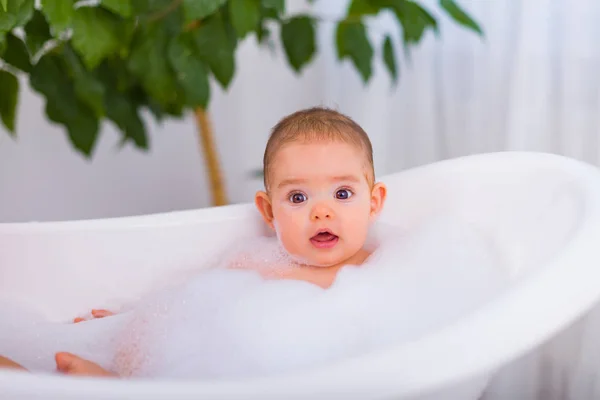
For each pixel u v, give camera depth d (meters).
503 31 1.41
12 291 1.05
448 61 1.53
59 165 1.90
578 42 1.29
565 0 1.31
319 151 0.97
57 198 1.92
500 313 0.60
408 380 0.53
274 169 0.99
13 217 1.89
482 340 0.57
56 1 1.06
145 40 1.25
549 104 1.35
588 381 1.30
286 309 0.90
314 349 0.86
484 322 0.59
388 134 1.65
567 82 1.31
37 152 1.87
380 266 0.99
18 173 1.87
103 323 1.03
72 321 1.08
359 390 0.52
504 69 1.42
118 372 0.97
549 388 1.39
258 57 1.92
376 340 0.87
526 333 0.59
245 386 0.51
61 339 1.03
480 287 0.93
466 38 1.50
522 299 0.62
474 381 0.73
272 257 1.07
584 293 0.64
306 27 1.38
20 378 0.53
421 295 0.93
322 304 0.91
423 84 1.56
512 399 1.37
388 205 1.13
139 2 1.16
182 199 2.02
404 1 1.31
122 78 1.38
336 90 1.78
